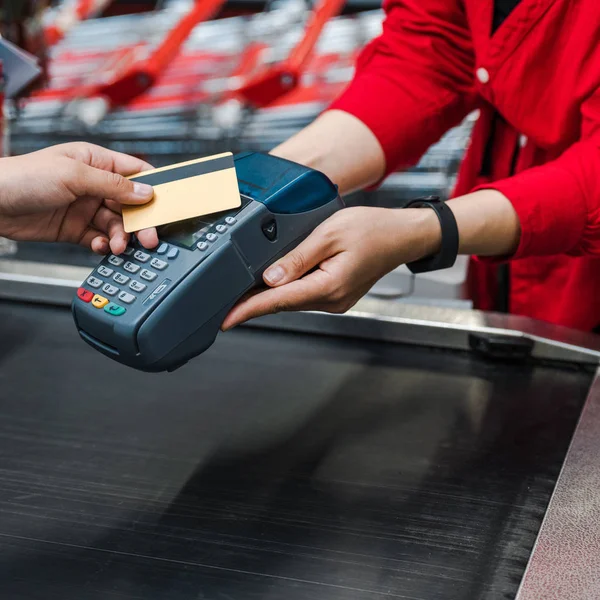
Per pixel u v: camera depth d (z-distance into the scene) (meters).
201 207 0.71
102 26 1.86
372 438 0.80
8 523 0.65
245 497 0.69
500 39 1.03
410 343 1.01
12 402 0.85
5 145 1.33
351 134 1.13
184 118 1.73
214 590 0.58
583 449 0.75
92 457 0.75
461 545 0.63
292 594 0.57
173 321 0.66
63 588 0.58
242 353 0.98
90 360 0.96
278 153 1.09
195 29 1.83
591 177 0.91
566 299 1.22
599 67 0.95
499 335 0.97
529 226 0.88
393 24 1.21
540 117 1.07
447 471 0.74
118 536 0.64
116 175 0.73
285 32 1.78
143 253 0.71
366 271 0.76
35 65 1.28
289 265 0.71
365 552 0.62
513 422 0.83
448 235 0.81
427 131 1.19
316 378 0.92
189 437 0.79
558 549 0.61
